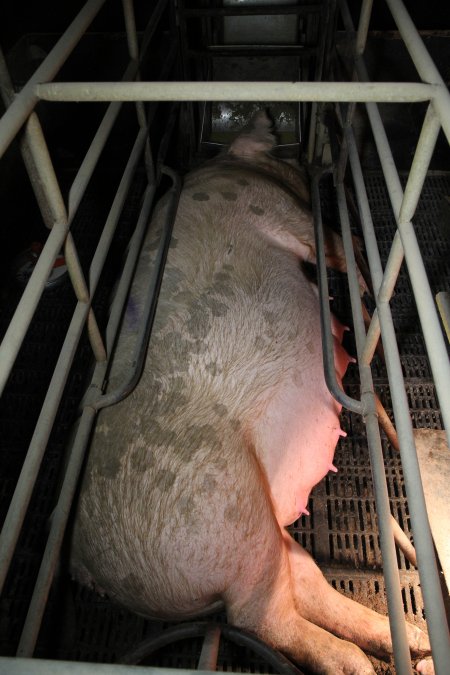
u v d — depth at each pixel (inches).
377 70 125.9
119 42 125.9
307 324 79.4
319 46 108.6
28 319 49.0
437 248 114.3
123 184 76.5
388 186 54.2
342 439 91.0
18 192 123.5
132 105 132.2
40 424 56.9
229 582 63.3
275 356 74.3
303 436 72.8
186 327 73.4
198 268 79.0
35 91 47.9
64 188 126.8
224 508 62.8
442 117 43.1
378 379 97.3
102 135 63.1
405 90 45.1
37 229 121.4
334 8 97.1
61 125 135.6
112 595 65.8
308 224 93.7
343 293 107.9
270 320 76.4
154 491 62.9
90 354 102.1
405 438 52.7
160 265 77.2
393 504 84.4
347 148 88.7
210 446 65.8
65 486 63.1
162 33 127.6
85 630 76.4
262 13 110.3
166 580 62.2
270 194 92.6
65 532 64.6
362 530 82.6
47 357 102.6
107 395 68.2
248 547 63.2
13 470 90.1
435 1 138.1
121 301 76.7
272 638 66.3
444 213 116.4
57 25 135.9
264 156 106.7
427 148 46.5
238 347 73.3
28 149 53.1
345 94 45.3
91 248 118.3
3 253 116.4
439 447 78.1
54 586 76.6
